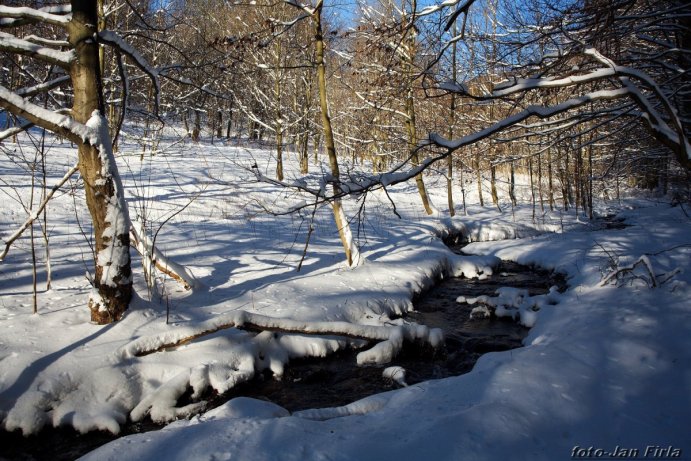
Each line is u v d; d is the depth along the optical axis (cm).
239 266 941
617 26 548
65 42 616
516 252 1344
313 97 2286
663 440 395
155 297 707
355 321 780
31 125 614
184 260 938
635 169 1438
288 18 1697
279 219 1390
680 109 606
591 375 497
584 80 418
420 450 370
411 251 1192
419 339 698
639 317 639
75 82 597
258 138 2972
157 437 405
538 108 434
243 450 374
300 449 374
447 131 1557
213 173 1734
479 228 1652
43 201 664
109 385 529
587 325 658
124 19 1641
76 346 561
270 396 580
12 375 500
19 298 670
